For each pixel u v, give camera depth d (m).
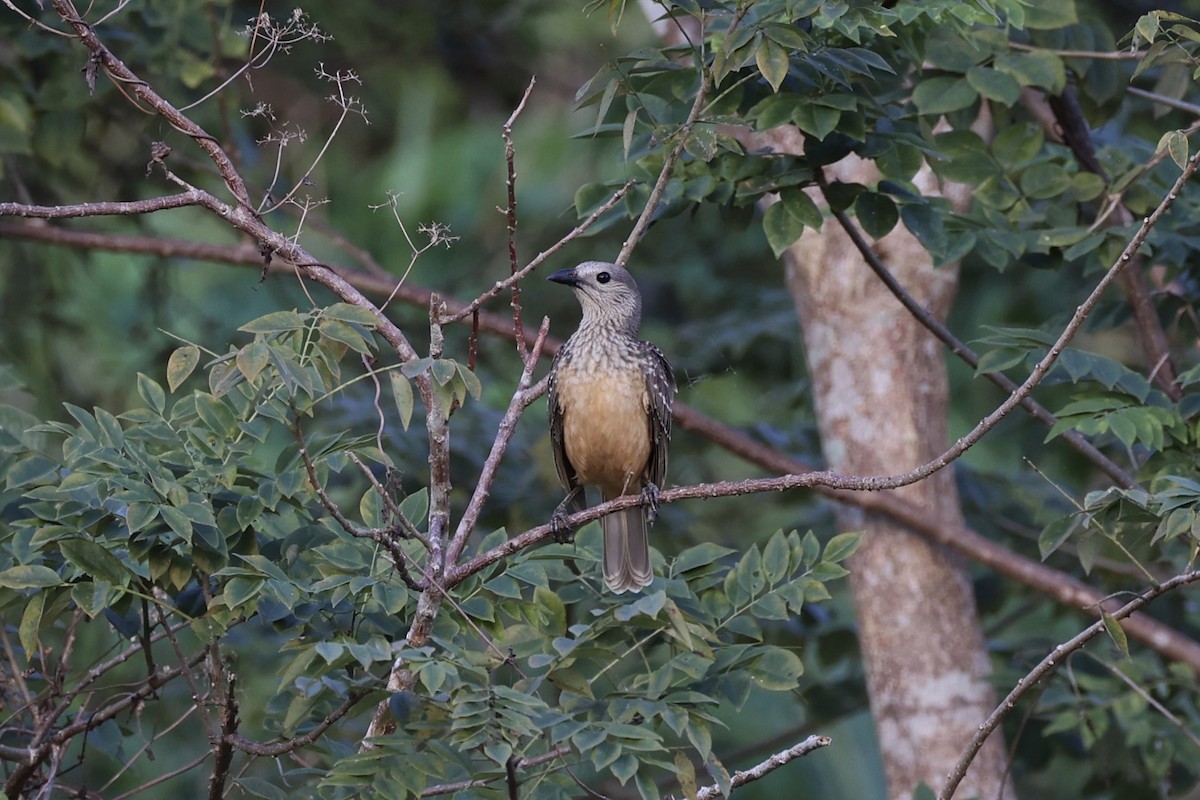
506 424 8.38
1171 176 12.07
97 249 13.84
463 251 20.42
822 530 15.73
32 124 13.16
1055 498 15.16
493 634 8.14
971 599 12.66
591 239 17.72
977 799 10.53
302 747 7.95
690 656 7.62
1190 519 8.02
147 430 8.27
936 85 10.89
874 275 12.72
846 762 16.91
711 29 10.00
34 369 15.95
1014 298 17.83
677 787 14.08
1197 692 13.61
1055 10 11.13
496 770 7.35
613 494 11.28
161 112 8.30
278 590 7.52
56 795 9.65
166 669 8.76
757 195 10.41
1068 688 12.97
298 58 18.19
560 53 21.58
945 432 12.89
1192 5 17.16
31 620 7.75
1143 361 14.05
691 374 16.48
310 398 7.16
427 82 20.81
